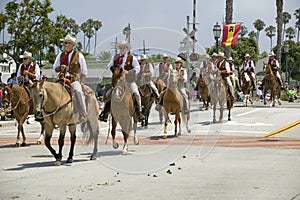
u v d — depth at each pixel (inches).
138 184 354.6
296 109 1069.1
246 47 2593.5
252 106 1172.5
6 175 391.9
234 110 1043.3
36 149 554.9
